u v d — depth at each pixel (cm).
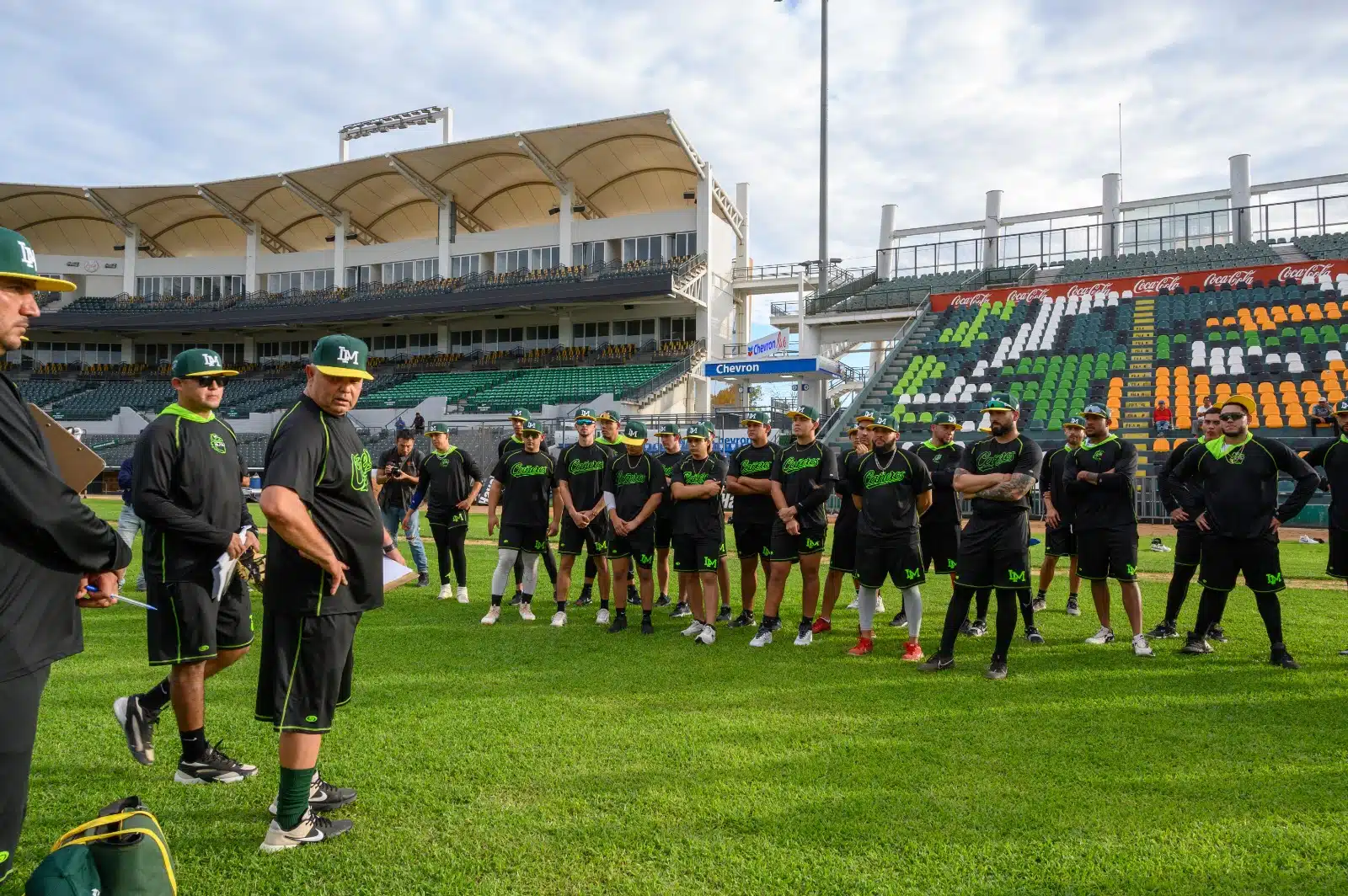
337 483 312
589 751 397
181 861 293
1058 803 338
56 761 386
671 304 3450
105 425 3616
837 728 436
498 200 3950
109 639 646
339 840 307
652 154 3438
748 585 754
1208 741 416
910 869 284
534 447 755
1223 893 271
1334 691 515
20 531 203
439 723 441
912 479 611
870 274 3266
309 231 4341
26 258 207
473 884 274
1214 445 619
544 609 831
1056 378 2258
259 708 311
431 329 4103
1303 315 2245
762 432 758
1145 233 2866
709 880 276
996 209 3052
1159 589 949
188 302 4144
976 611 765
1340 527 650
